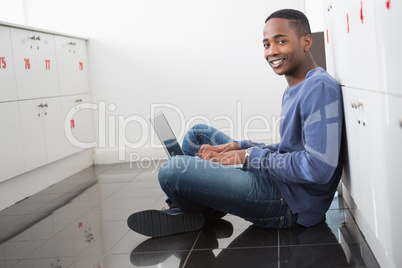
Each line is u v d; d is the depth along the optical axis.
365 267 1.70
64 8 4.73
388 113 1.28
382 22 1.27
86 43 4.73
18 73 3.38
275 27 2.08
